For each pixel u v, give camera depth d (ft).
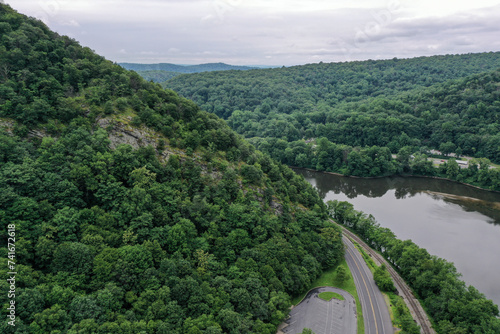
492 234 561.02
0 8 442.91
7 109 357.00
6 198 286.46
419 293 395.14
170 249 337.72
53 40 462.60
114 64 513.04
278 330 331.16
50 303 249.34
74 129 382.63
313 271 402.72
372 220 543.39
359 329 337.93
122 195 349.20
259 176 465.06
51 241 283.38
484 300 324.60
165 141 433.89
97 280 278.05
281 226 433.48
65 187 325.62
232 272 344.49
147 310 274.36
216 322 290.97
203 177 422.00
